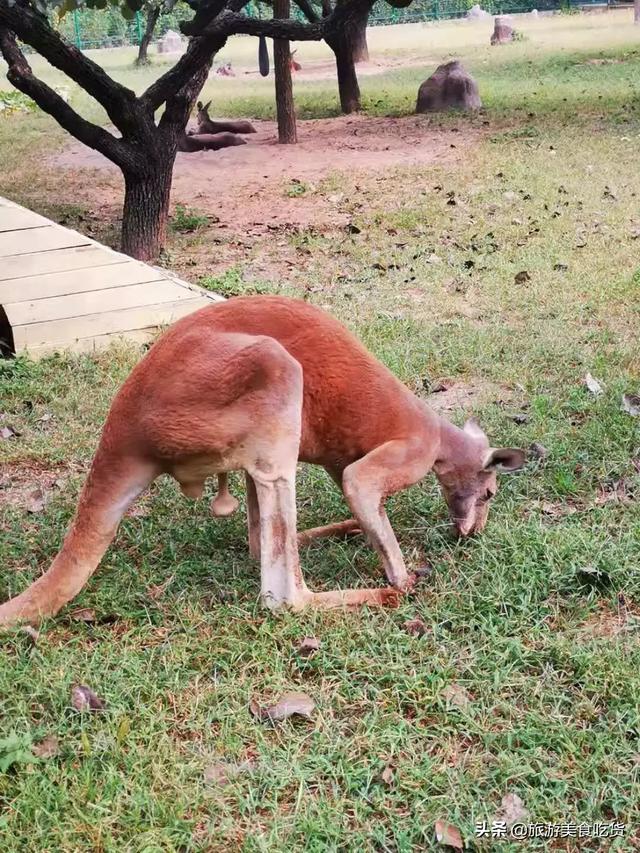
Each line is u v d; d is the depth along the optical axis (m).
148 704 2.03
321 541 2.70
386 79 14.34
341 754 1.89
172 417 2.20
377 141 8.94
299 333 2.37
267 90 13.84
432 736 1.95
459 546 2.62
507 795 1.81
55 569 2.28
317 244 5.70
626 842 1.72
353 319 4.34
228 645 2.22
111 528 2.29
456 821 1.75
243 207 6.84
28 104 13.12
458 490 2.59
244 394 2.20
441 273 4.99
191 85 5.62
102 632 2.29
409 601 2.41
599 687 2.04
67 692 2.06
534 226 5.79
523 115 9.73
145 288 4.18
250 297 2.40
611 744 1.90
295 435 2.24
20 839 1.71
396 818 1.77
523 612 2.31
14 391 3.71
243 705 2.05
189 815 1.78
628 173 6.98
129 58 20.17
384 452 2.42
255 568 2.55
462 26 23.92
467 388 3.68
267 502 2.26
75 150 9.57
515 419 3.36
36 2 4.70
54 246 4.03
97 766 1.88
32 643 2.22
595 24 21.61
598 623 2.31
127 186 5.62
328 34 5.39
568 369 3.72
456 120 9.77
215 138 9.22
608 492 2.89
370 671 2.13
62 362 3.98
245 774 1.87
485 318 4.36
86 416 3.51
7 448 3.30
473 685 2.09
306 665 2.16
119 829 1.74
